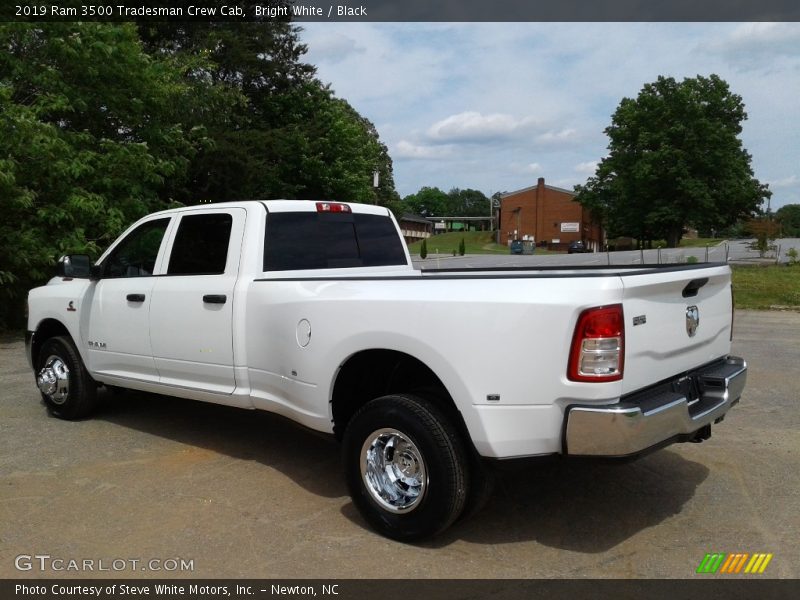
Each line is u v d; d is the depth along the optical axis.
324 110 29.06
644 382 3.55
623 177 58.38
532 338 3.41
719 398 4.00
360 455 3.96
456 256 57.19
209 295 4.96
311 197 29.00
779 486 4.64
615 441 3.28
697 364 4.10
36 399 7.24
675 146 55.22
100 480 4.79
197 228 5.29
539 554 3.68
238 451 5.43
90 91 13.75
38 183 12.30
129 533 3.95
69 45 12.81
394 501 3.88
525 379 3.44
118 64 13.74
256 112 27.41
